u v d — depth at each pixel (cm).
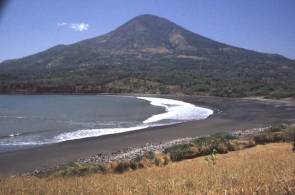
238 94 14175
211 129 5397
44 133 5459
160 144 4088
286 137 3569
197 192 1031
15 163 3497
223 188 1032
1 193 1359
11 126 6419
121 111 9000
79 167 2739
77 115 8312
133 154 3572
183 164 2616
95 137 4894
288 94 12300
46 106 11406
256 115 7238
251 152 2984
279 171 1376
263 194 923
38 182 1678
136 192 1111
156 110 8988
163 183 1229
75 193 1221
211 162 2283
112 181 1532
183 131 5241
